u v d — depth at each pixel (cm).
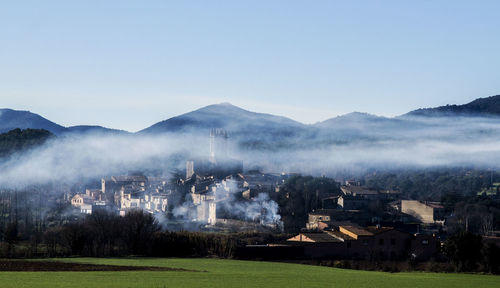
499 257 15600
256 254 18512
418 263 17725
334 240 19425
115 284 10844
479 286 11975
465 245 15975
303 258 18788
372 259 18575
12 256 17888
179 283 11212
